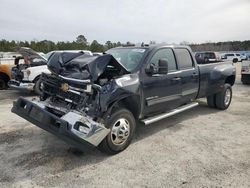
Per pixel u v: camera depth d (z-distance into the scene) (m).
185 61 5.85
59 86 4.38
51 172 3.66
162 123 6.01
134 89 4.37
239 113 7.02
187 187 3.32
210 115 6.77
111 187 3.31
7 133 5.20
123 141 4.33
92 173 3.65
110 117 4.08
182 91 5.67
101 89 3.94
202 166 3.89
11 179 3.46
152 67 4.75
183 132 5.40
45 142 4.74
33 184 3.35
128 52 5.20
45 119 3.84
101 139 3.85
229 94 7.49
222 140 4.97
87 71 3.99
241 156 4.26
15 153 4.26
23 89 8.87
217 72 6.78
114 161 4.02
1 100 8.66
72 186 3.32
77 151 4.36
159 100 5.06
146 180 3.49
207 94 6.67
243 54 43.50
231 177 3.58
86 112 3.92
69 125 3.59
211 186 3.35
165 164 3.95
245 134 5.32
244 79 12.98
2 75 10.85
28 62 10.11
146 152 4.37
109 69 4.38
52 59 4.55
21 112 4.31
